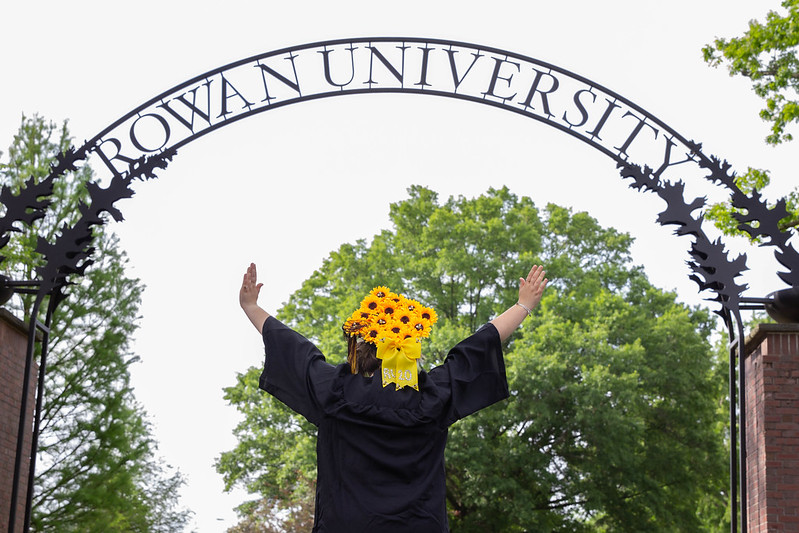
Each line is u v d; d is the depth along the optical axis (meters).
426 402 3.02
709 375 27.08
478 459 22.42
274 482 30.86
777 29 11.48
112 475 15.70
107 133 6.65
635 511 24.77
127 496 16.77
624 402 23.08
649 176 6.62
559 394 23.33
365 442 2.95
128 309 16.42
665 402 25.91
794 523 5.73
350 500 2.90
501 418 23.00
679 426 25.94
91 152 6.62
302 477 27.16
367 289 27.80
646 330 26.22
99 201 6.47
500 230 27.36
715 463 25.52
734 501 6.20
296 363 3.18
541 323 25.67
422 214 30.27
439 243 27.94
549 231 32.28
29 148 16.78
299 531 27.06
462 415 3.10
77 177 16.66
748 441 6.34
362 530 2.85
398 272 28.02
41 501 15.28
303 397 3.14
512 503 22.61
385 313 3.16
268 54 6.84
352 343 3.17
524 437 23.92
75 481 15.57
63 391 15.79
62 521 15.28
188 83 6.78
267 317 3.40
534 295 3.35
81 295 16.19
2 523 6.09
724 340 31.45
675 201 6.47
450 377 3.12
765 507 5.82
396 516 2.86
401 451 2.95
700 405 25.77
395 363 3.07
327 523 2.92
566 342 24.34
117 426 15.79
